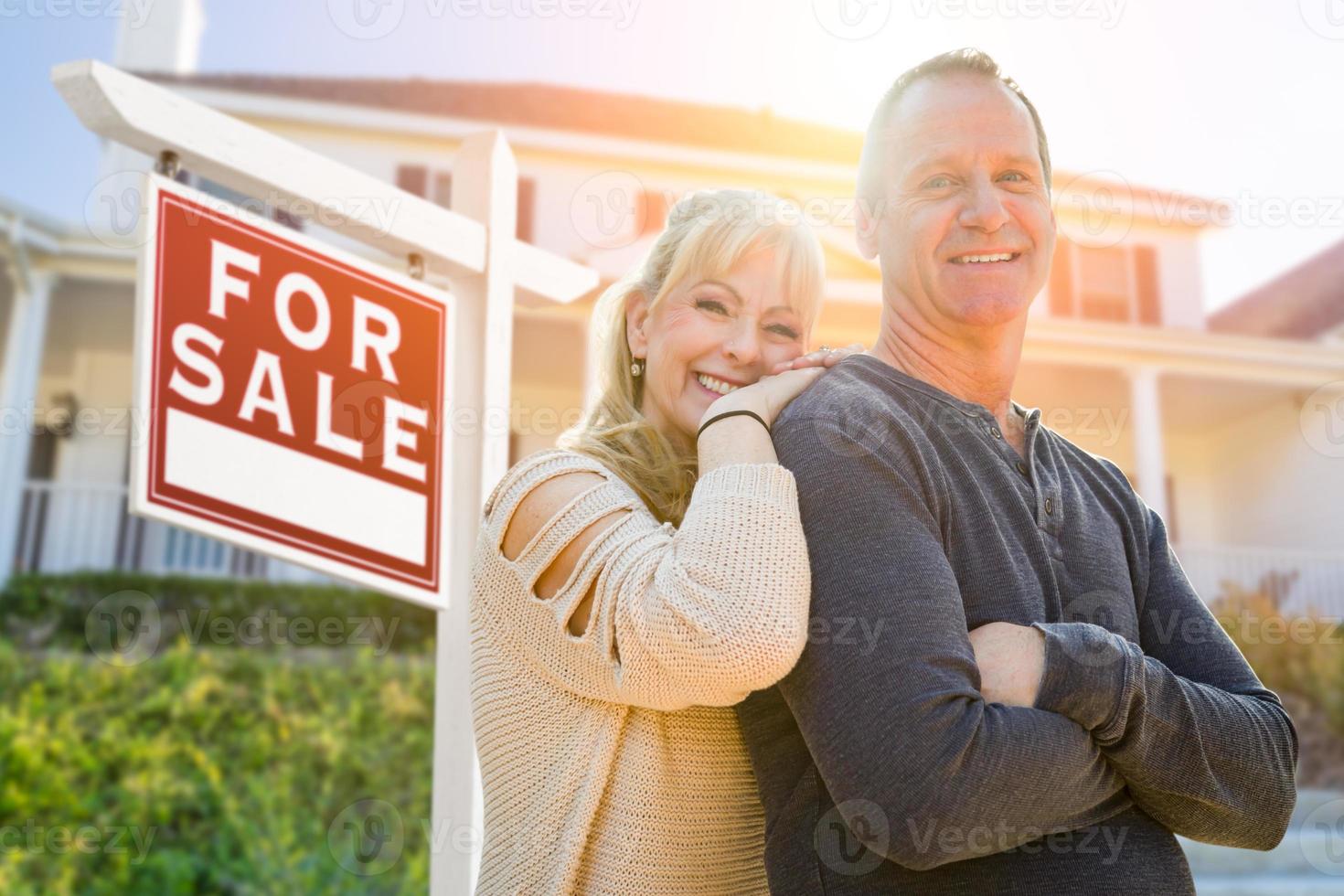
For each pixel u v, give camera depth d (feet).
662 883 4.02
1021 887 3.56
